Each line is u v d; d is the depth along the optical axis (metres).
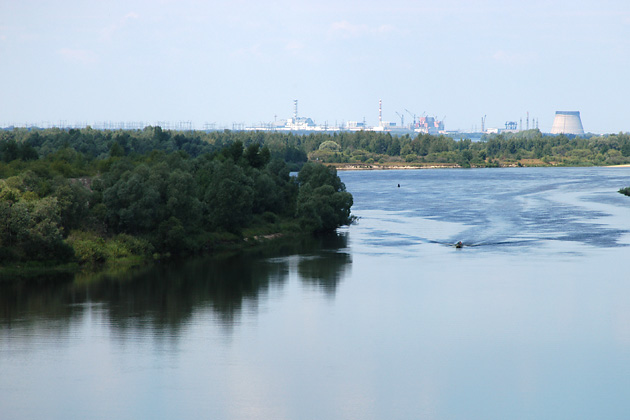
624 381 56.53
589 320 72.62
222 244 119.12
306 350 63.22
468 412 51.16
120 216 106.19
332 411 51.12
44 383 55.34
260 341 65.62
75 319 72.38
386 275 95.12
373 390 54.69
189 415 50.22
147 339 65.88
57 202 101.12
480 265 102.31
